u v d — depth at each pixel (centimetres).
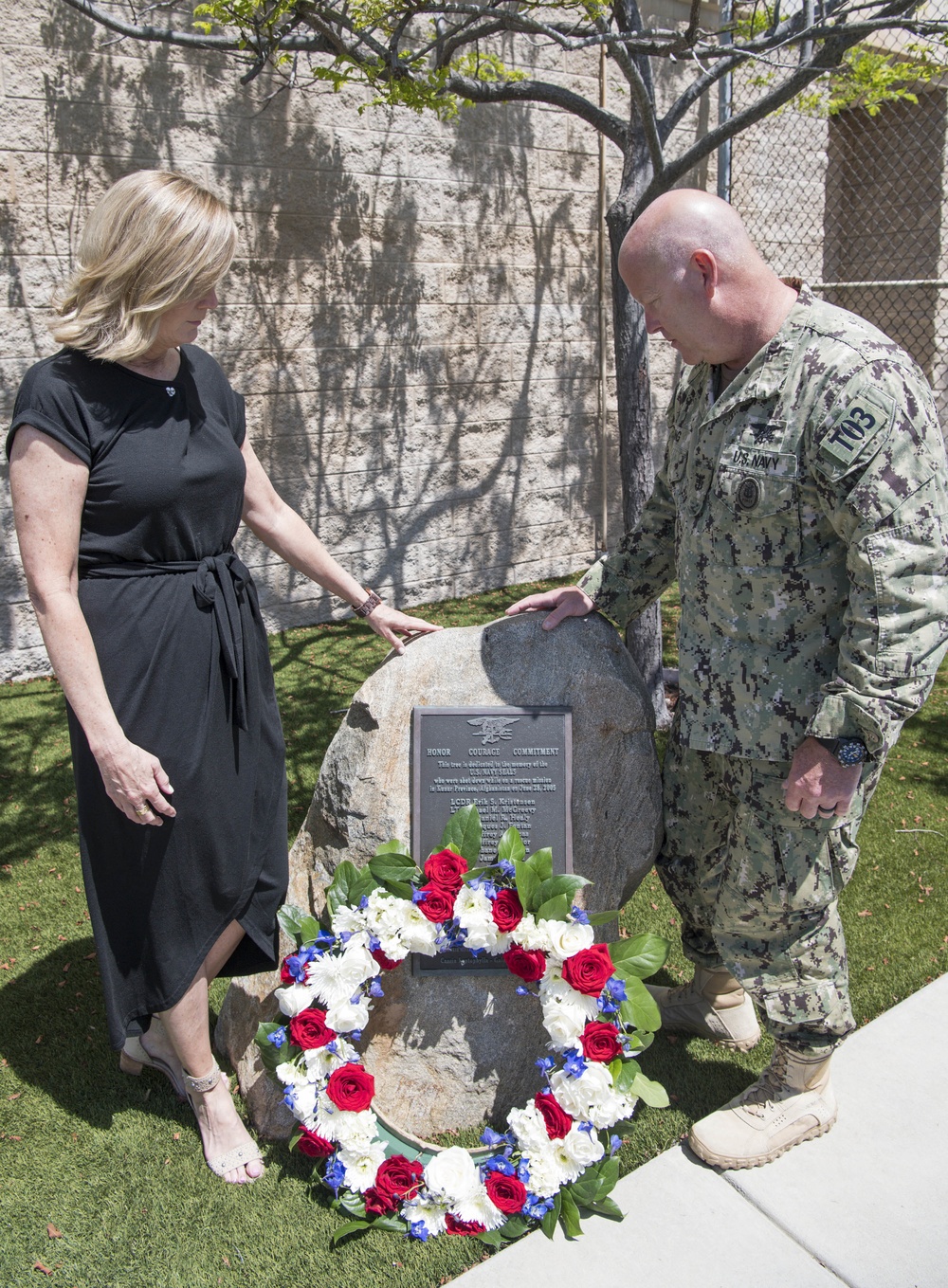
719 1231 226
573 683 257
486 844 252
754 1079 274
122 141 536
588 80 723
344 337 634
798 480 200
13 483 199
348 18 367
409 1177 227
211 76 557
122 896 221
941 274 905
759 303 205
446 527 713
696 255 201
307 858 269
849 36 359
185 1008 230
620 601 270
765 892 223
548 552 783
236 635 224
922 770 463
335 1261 219
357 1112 231
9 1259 217
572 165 729
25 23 498
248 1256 219
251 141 577
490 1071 252
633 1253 220
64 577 200
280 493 625
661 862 269
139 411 207
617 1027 233
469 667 260
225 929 233
